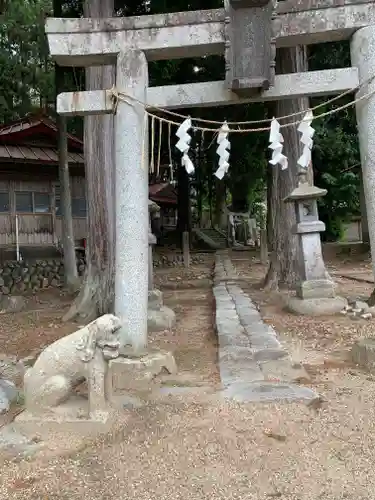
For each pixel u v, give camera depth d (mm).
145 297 5820
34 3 15312
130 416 4355
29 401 4203
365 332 7770
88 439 3938
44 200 16250
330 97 15445
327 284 9875
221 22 5535
